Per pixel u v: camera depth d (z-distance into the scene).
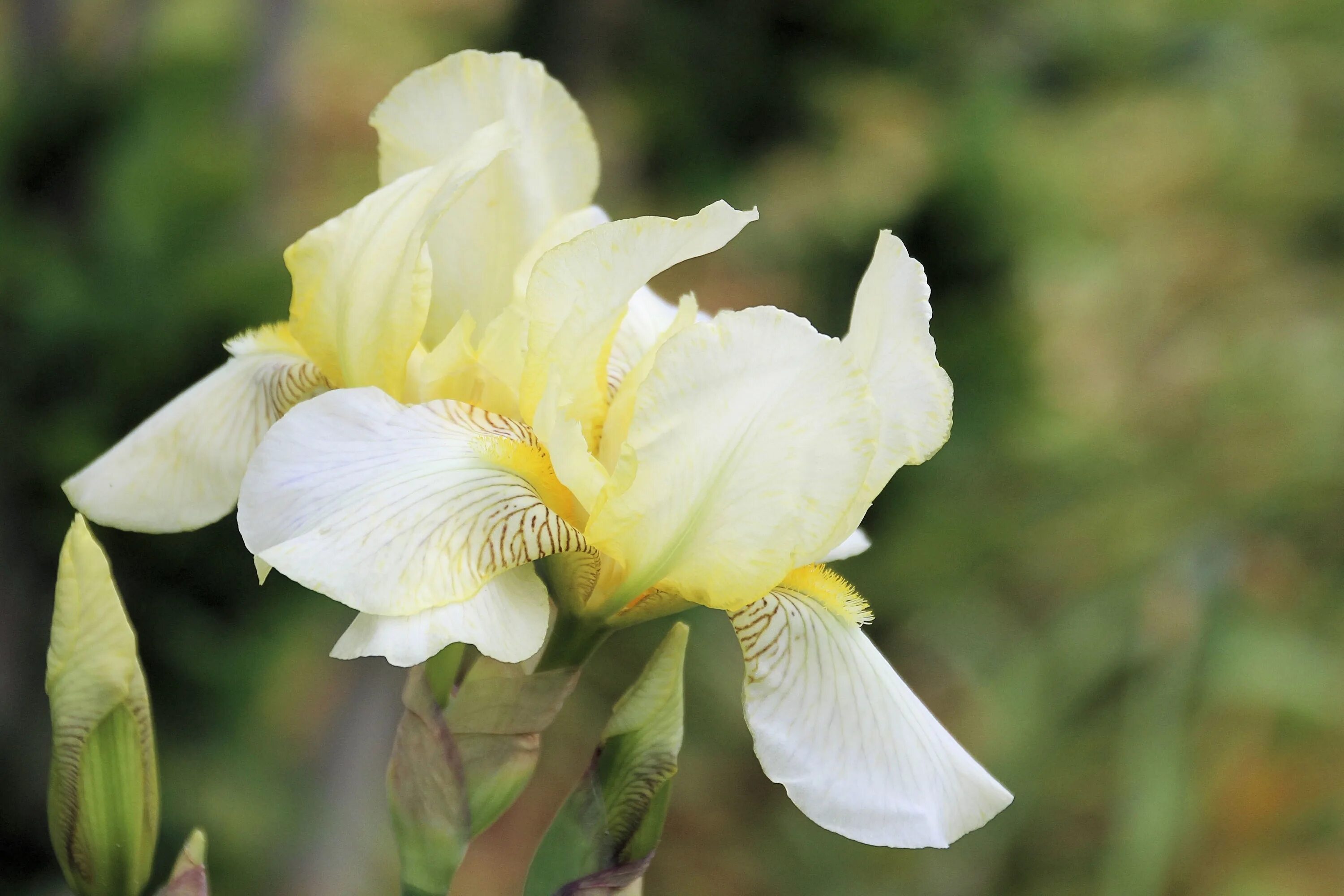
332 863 1.29
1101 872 1.30
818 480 0.71
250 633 1.13
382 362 0.72
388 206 0.72
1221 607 1.26
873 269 0.73
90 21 1.20
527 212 0.75
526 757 0.73
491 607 0.69
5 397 1.04
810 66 1.26
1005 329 1.23
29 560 1.12
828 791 0.71
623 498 0.70
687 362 0.70
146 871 0.75
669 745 0.72
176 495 0.75
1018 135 1.36
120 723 0.74
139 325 1.04
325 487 0.69
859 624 0.73
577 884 0.72
